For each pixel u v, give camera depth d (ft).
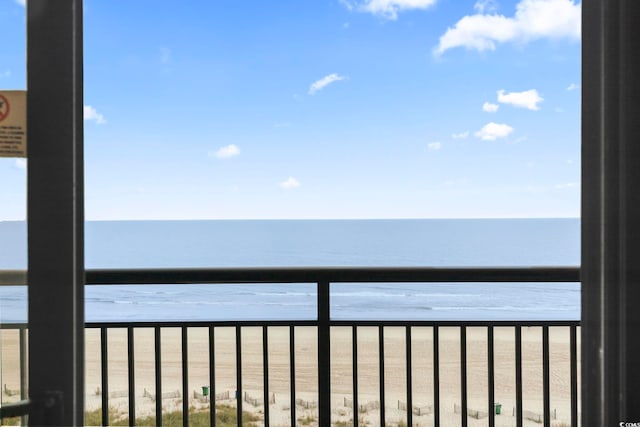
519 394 6.89
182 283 6.35
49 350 4.59
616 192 4.56
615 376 4.59
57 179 4.58
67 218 4.58
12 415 4.54
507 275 6.20
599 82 4.63
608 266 4.60
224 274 6.33
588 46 4.72
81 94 4.69
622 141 4.52
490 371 6.88
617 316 4.58
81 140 4.69
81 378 4.70
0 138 4.49
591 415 4.75
